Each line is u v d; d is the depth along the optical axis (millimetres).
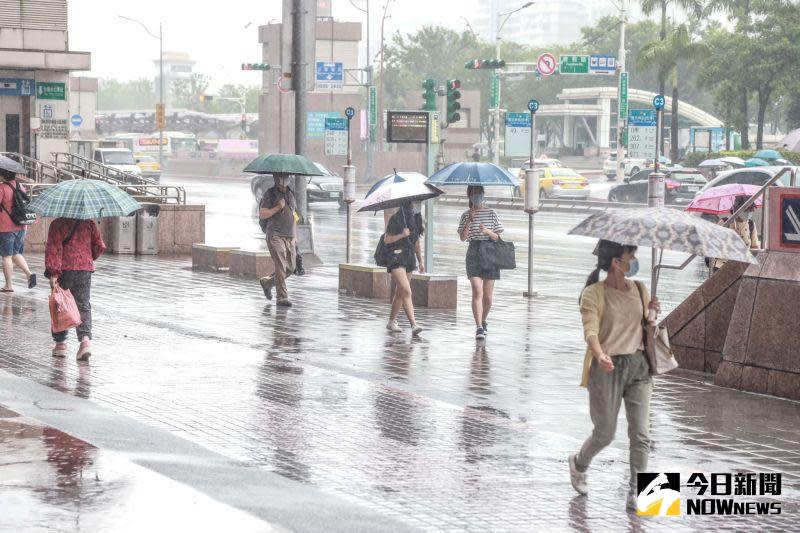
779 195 21312
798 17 120312
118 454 15266
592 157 178125
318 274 41688
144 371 22047
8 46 61906
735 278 22562
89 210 22203
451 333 27859
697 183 84375
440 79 197500
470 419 18391
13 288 34844
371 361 23797
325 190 83812
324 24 144125
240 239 58031
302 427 17594
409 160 144875
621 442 17141
